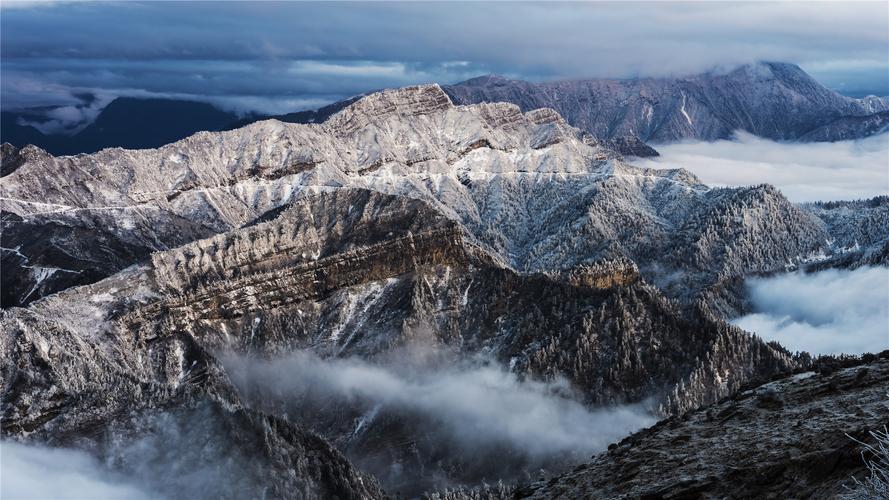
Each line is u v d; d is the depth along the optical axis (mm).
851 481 35094
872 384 49656
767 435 46188
